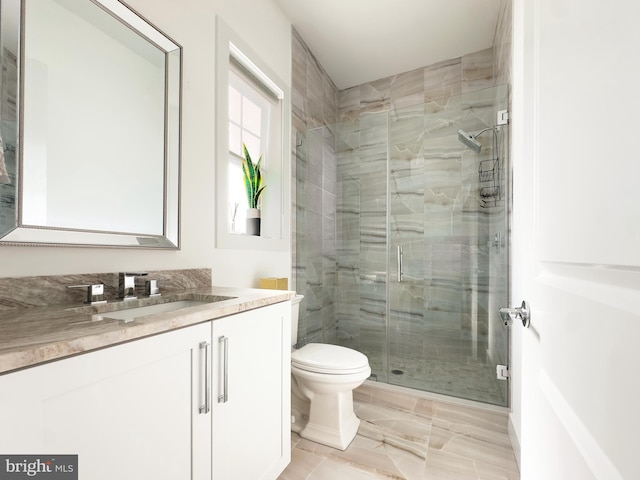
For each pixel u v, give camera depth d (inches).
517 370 62.2
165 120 53.9
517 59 66.7
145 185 50.7
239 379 41.7
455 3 86.7
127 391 28.1
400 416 75.5
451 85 113.1
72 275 41.1
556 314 23.4
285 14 91.3
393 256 103.0
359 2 86.6
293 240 93.3
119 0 47.2
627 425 13.5
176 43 55.7
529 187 31.5
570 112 20.8
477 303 93.4
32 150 37.5
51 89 39.5
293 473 56.5
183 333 33.4
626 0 14.2
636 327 12.9
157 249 52.6
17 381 20.9
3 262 35.6
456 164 95.3
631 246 13.5
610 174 15.6
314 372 64.2
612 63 15.6
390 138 103.6
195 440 34.8
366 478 55.2
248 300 43.7
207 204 62.7
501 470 57.4
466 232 94.4
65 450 23.7
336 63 115.4
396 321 102.3
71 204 41.3
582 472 18.3
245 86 79.5
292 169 93.9
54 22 40.0
